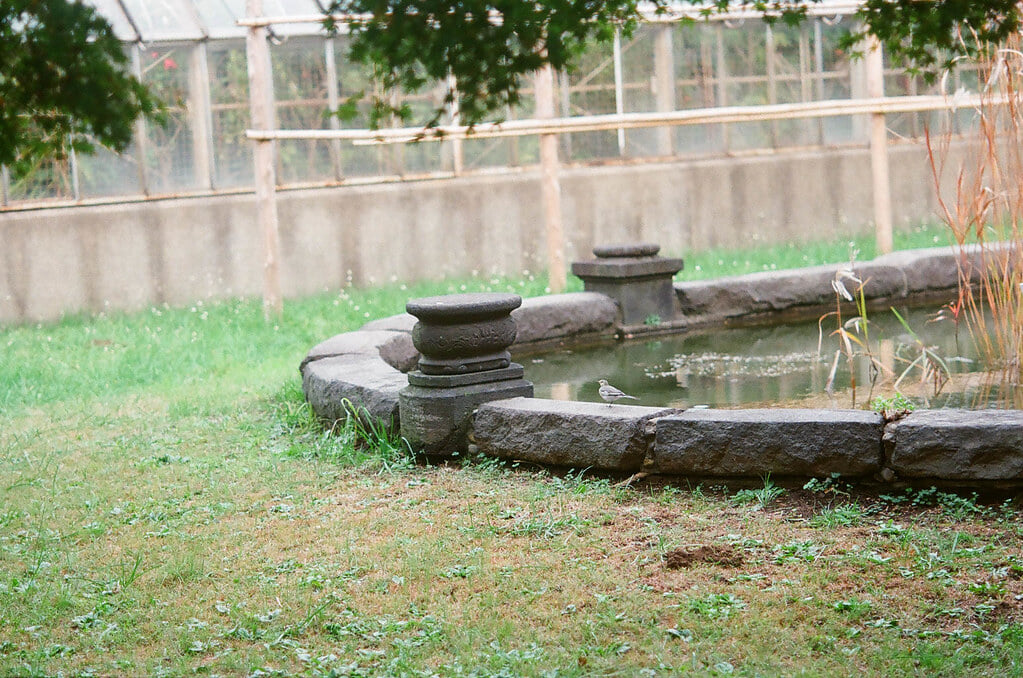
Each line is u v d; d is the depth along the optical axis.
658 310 11.61
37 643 4.67
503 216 17.83
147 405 9.20
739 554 5.17
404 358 9.65
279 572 5.34
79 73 4.95
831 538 5.33
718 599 4.74
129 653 4.56
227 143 16.19
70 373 10.52
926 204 20.41
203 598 5.08
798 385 8.46
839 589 4.79
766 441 6.01
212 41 15.82
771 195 19.38
